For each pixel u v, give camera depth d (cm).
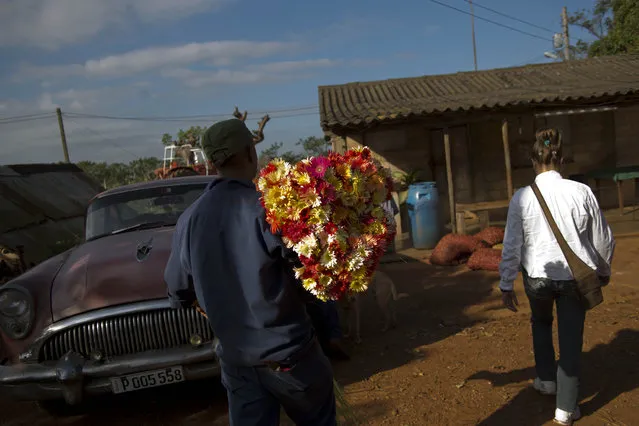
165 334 362
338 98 1270
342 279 192
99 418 408
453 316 558
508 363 418
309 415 215
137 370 354
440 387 388
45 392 364
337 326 236
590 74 1265
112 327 360
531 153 324
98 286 369
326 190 190
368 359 461
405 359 452
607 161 1255
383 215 207
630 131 1248
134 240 433
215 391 437
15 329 365
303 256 187
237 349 199
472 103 993
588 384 371
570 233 303
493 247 856
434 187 962
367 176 205
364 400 380
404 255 918
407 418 347
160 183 536
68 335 361
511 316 539
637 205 1210
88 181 1345
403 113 984
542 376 356
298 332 200
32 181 1078
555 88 1103
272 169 197
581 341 314
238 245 196
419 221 955
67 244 899
